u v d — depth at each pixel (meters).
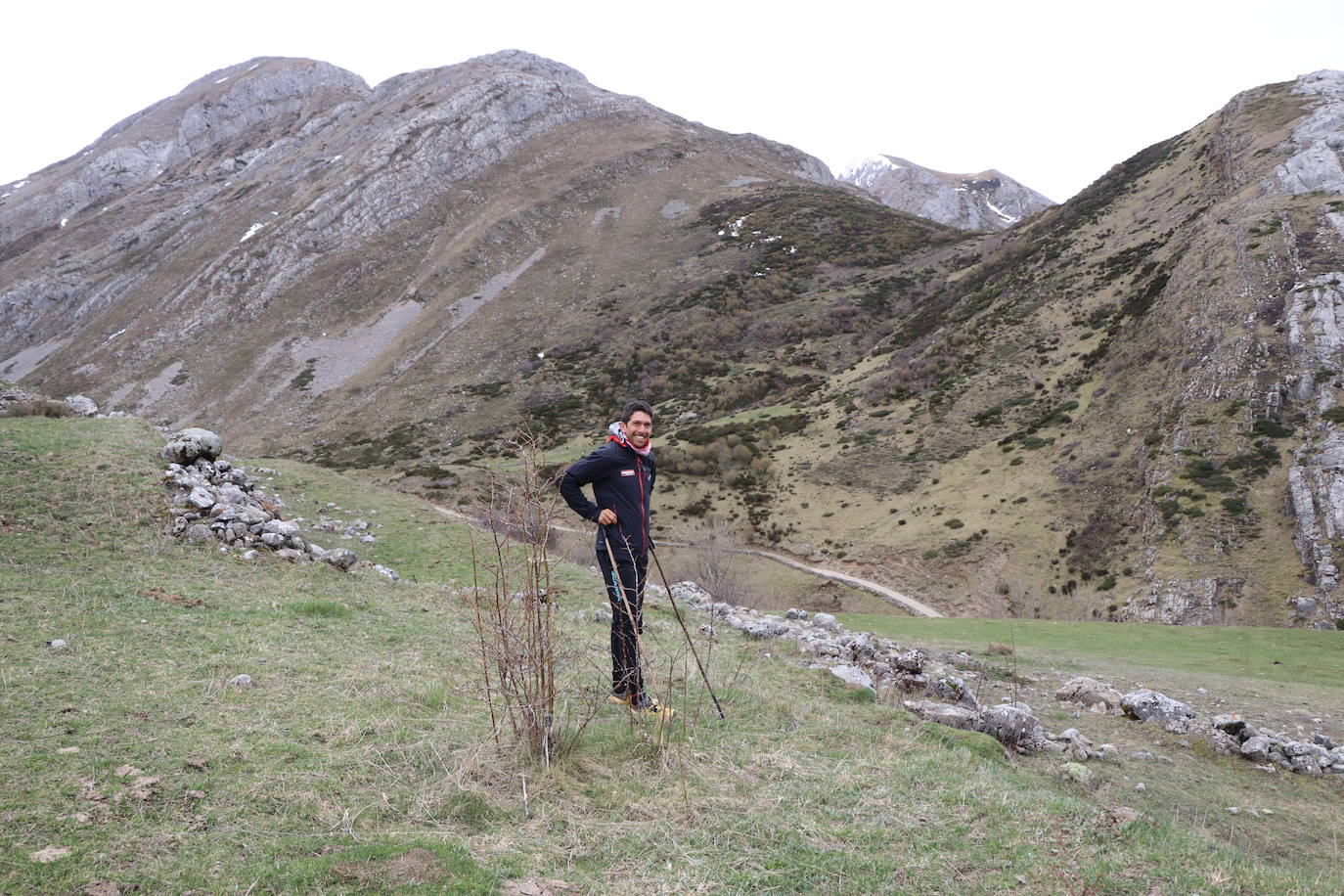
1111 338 64.19
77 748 3.76
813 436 69.88
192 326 141.38
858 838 3.73
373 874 3.02
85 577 7.16
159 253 170.62
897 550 50.72
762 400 86.81
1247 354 50.91
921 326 90.12
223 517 9.64
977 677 11.27
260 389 123.06
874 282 117.94
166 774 3.63
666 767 4.34
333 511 16.41
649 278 136.12
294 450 100.88
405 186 173.12
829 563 51.41
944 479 57.28
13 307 160.62
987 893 3.30
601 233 158.50
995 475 55.34
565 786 3.98
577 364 110.94
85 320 157.75
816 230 141.00
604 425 90.81
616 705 5.34
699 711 5.56
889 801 4.20
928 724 6.09
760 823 3.81
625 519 5.24
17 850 2.90
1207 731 9.26
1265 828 6.61
